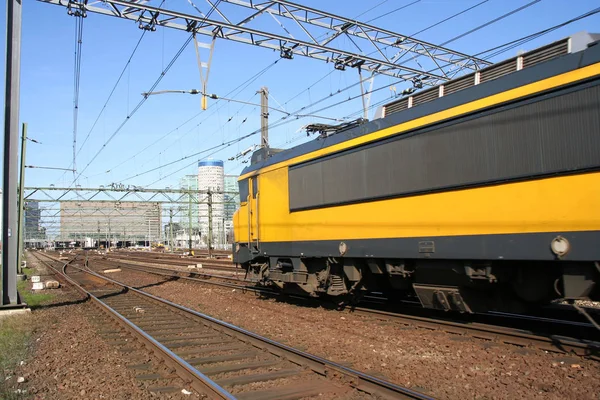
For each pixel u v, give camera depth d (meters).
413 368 6.88
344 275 11.57
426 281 9.35
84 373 7.14
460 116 8.02
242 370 7.03
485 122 7.64
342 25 16.97
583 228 6.37
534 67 7.02
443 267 8.70
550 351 7.37
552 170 6.69
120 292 18.61
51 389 6.43
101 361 7.84
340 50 17.12
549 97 6.79
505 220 7.32
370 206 9.95
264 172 13.96
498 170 7.40
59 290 20.00
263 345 8.27
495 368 6.73
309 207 11.80
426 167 8.64
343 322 10.46
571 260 6.50
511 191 7.27
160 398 5.98
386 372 6.70
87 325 11.30
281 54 16.70
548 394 5.62
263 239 13.89
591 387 5.75
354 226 10.39
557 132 6.67
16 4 12.90
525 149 7.05
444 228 8.30
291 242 12.58
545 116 6.82
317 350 8.04
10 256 13.23
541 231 6.85
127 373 7.04
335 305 12.66
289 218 12.68
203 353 8.08
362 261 10.80
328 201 11.14
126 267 34.75
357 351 7.94
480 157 7.68
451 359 7.28
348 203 10.53
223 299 15.26
